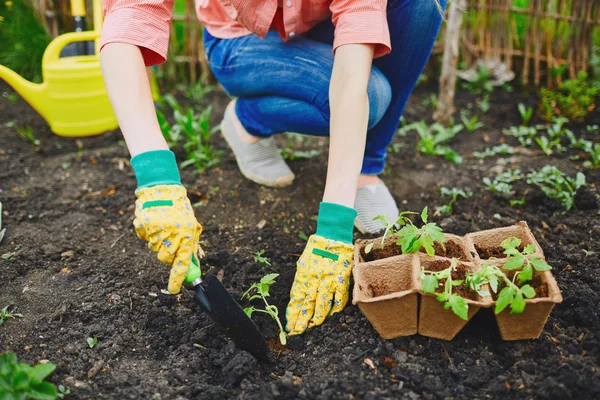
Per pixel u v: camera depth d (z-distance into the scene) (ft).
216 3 4.80
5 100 6.96
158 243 3.47
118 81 3.57
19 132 6.24
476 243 4.05
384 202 4.83
